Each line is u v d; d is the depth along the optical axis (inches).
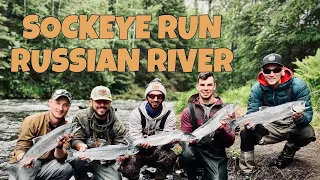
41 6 1043.9
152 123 164.2
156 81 163.6
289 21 580.7
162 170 171.5
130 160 169.8
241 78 871.1
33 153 138.0
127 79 1315.2
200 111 160.6
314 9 570.6
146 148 160.2
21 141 150.1
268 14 681.0
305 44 605.0
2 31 911.7
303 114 161.9
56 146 142.8
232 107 149.1
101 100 154.3
